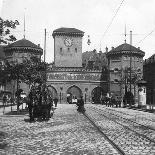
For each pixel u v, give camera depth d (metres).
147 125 22.75
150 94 84.19
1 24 13.96
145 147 12.88
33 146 13.23
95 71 94.00
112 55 92.81
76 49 103.25
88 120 26.98
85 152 11.80
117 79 91.12
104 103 78.69
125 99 66.56
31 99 25.97
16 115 32.81
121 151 11.75
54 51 103.25
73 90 106.12
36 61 44.72
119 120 27.31
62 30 102.75
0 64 14.32
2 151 12.04
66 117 30.89
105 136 16.03
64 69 93.25
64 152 11.83
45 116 26.61
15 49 90.75
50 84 92.62
